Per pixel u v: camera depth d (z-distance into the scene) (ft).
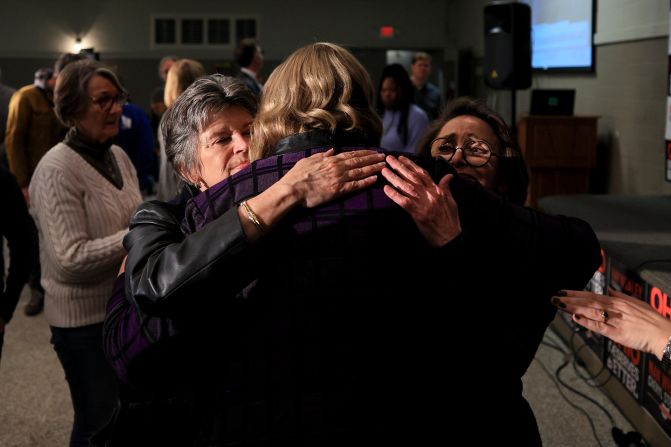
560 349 11.55
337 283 3.02
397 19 38.52
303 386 3.00
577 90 20.42
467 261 3.25
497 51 17.72
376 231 3.09
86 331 6.50
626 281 8.65
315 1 38.60
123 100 6.58
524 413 3.57
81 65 6.41
